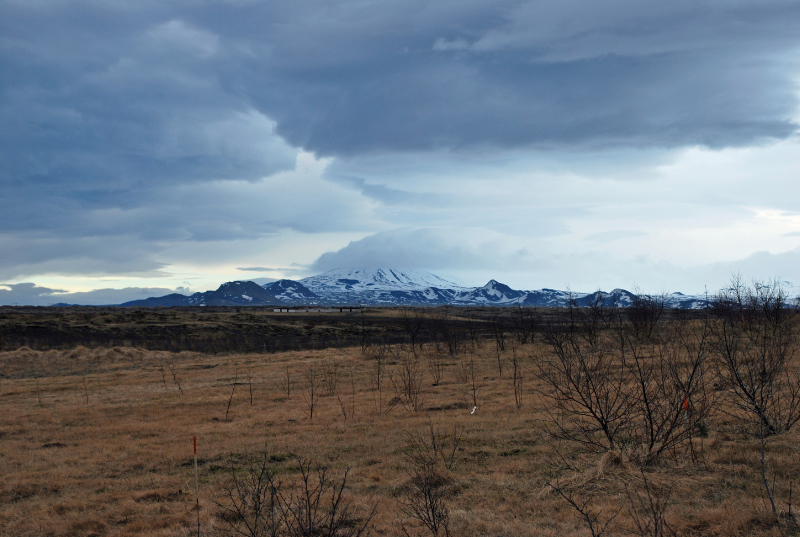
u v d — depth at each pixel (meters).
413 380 25.11
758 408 10.48
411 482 10.87
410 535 8.29
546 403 17.89
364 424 17.14
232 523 9.24
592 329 32.41
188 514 9.79
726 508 8.06
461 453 12.91
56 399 25.81
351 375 30.33
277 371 33.47
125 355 43.53
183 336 61.00
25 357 42.31
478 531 8.28
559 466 11.20
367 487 10.94
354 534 8.36
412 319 78.19
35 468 13.76
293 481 11.38
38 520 9.95
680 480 9.55
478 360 33.44
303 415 19.33
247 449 14.62
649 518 7.68
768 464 9.77
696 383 11.46
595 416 11.33
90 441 16.72
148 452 14.82
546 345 35.75
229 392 25.91
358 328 67.88
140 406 22.75
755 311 28.44
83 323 64.69
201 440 16.08
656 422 11.51
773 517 7.55
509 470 11.37
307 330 66.62
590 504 8.95
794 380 15.06
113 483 12.27
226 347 52.84
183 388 27.89
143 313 80.00
